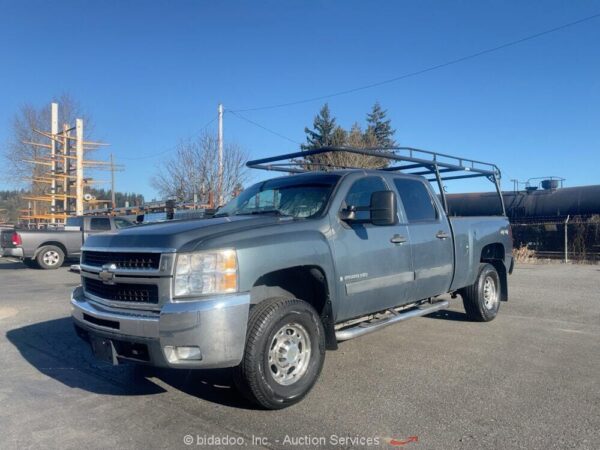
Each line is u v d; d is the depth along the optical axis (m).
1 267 18.59
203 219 4.91
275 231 4.44
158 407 4.41
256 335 4.08
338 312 4.93
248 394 4.16
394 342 6.45
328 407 4.35
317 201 5.14
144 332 3.93
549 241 21.62
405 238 5.77
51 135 34.47
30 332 7.41
